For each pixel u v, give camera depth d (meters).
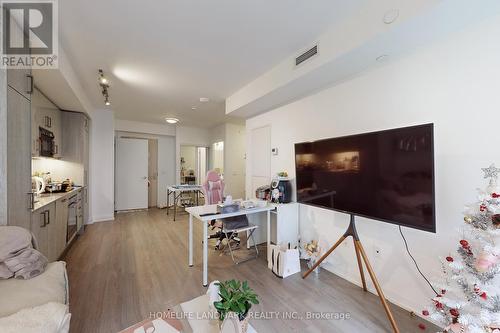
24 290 1.21
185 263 2.80
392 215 1.72
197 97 4.10
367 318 1.82
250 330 1.14
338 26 2.03
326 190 2.30
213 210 2.69
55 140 3.62
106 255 3.04
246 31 2.13
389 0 1.64
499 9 1.42
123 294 2.11
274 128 3.68
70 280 2.36
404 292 1.94
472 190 1.57
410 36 1.71
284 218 2.95
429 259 1.79
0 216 1.55
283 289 2.25
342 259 2.51
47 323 0.97
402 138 1.65
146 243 3.53
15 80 1.72
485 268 1.17
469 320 1.23
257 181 4.11
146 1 1.74
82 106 3.67
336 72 2.34
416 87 1.88
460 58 1.63
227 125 6.52
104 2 1.74
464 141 1.61
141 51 2.49
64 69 2.47
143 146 6.47
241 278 2.46
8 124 1.62
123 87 3.58
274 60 2.70
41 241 2.16
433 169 1.47
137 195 6.38
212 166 7.39
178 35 2.20
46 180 3.42
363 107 2.31
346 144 2.09
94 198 4.88
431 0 1.41
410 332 1.66
